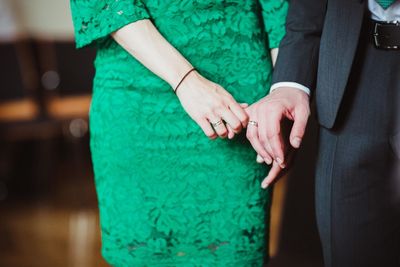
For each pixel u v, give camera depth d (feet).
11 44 11.15
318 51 5.15
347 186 4.97
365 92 4.81
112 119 5.38
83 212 12.23
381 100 4.76
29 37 11.16
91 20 5.11
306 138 8.27
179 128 5.32
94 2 5.08
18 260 10.30
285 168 5.35
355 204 4.98
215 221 5.57
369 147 4.84
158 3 5.14
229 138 5.02
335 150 4.99
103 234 5.77
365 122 4.83
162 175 5.43
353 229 5.02
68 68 11.59
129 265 5.65
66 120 11.91
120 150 5.41
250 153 5.50
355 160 4.89
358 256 5.07
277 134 4.77
